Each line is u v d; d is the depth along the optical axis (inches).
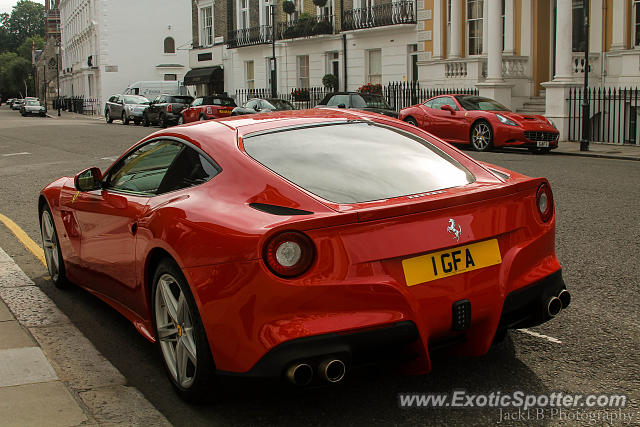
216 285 116.1
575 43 797.9
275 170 133.4
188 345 128.1
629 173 453.1
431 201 121.0
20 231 299.7
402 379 141.6
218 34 1593.3
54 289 214.2
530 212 136.4
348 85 1181.1
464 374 143.6
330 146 145.9
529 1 863.7
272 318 111.6
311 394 135.3
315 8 1245.7
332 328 111.9
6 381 140.6
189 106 1240.8
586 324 171.2
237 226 116.1
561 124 730.8
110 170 178.2
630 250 243.3
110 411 129.4
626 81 722.8
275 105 1004.6
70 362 154.8
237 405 131.4
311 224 112.5
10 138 946.1
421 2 1014.4
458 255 123.9
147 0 2090.3
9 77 5447.8
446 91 921.5
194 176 141.7
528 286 132.1
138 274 147.9
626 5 737.0
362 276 114.6
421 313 119.3
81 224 183.2
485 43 919.0
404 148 150.7
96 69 2166.6
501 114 638.5
